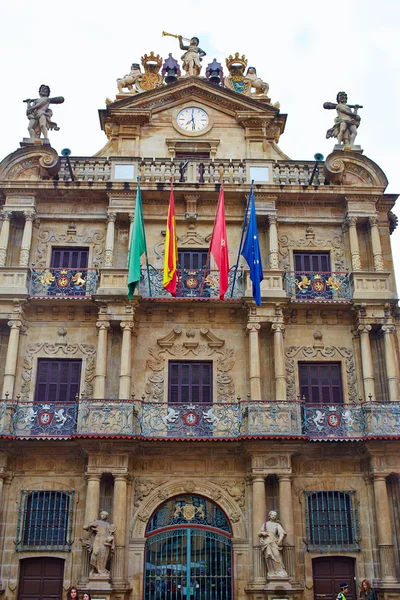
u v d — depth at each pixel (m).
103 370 24.66
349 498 24.19
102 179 28.30
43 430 23.62
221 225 24.75
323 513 23.98
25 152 28.11
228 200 27.98
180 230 27.80
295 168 28.95
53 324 26.12
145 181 27.72
